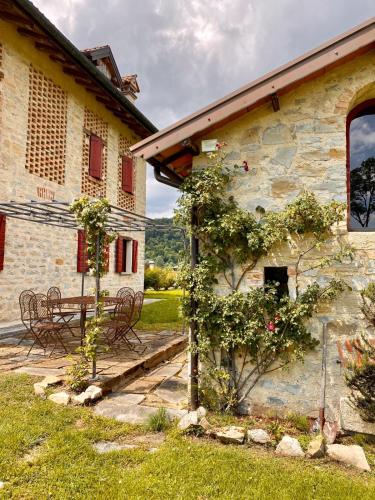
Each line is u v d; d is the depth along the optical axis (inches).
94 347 164.6
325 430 127.3
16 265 310.8
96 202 171.8
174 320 374.3
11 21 290.4
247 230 148.0
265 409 144.9
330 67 144.1
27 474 94.3
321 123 149.3
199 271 149.1
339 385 138.2
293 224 143.6
